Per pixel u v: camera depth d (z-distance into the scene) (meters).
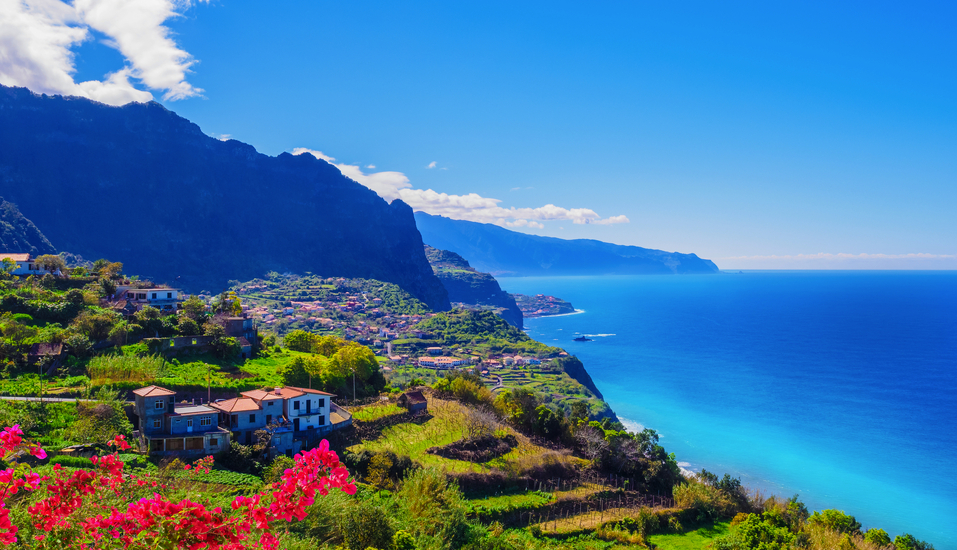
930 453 187.50
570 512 89.38
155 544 15.11
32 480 16.75
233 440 80.25
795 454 186.38
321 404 90.75
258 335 153.12
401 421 105.19
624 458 107.25
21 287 137.50
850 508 148.12
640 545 82.50
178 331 124.06
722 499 99.19
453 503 67.94
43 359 96.25
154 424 77.56
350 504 56.97
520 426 122.31
